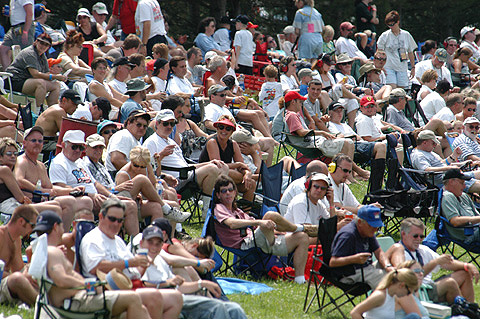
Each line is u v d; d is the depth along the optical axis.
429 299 22.50
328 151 38.09
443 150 41.03
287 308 22.31
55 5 72.88
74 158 26.78
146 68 44.06
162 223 21.11
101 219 19.31
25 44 43.47
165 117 30.50
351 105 46.81
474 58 68.88
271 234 25.08
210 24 58.94
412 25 91.81
